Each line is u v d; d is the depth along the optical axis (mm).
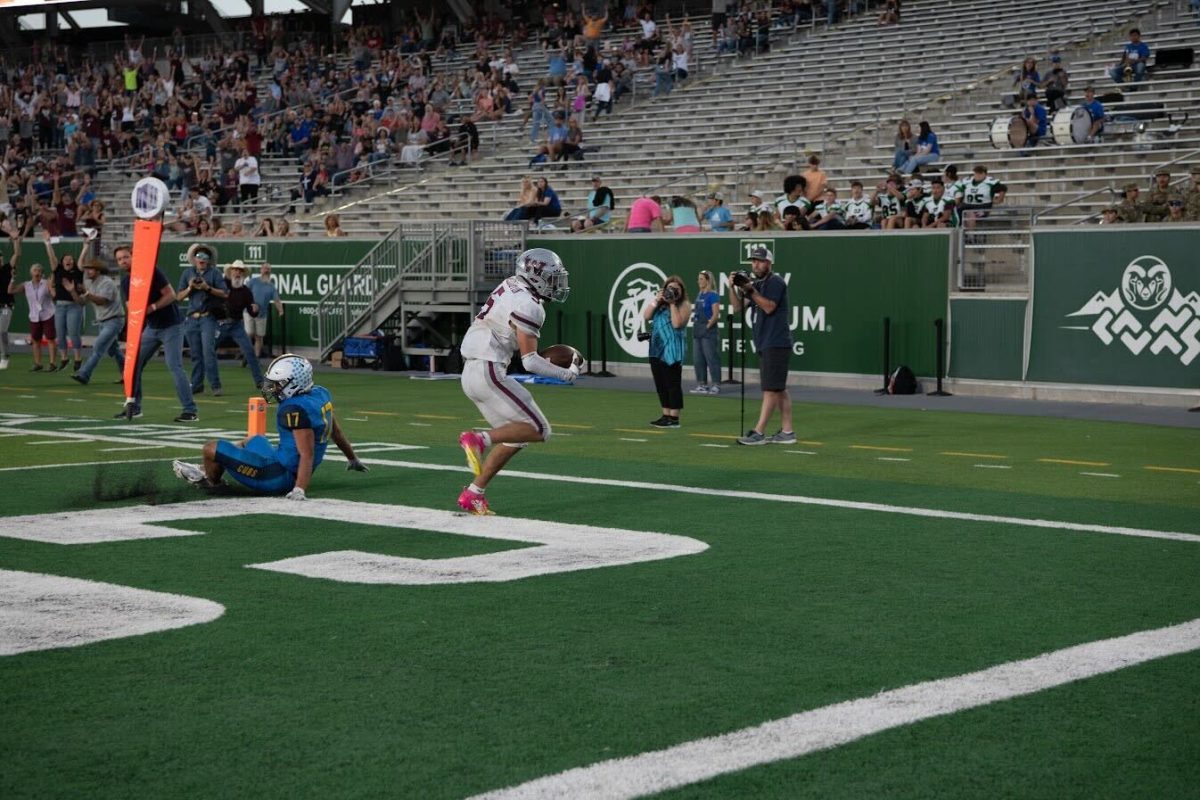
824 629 6578
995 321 19750
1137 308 18609
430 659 6004
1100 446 14242
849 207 23016
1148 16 29844
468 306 23922
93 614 6746
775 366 14047
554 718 5219
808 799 4441
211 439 14070
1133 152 24531
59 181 39375
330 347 25562
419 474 11688
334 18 45938
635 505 10195
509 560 8117
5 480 11117
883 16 33656
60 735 5000
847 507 10156
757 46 35031
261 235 28672
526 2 43688
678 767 4699
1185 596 7309
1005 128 25844
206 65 46219
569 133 32375
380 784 4539
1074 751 4902
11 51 50750
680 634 6461
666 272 22672
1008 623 6711
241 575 7656
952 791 4523
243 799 4414
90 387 20312
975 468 12492
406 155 34469
